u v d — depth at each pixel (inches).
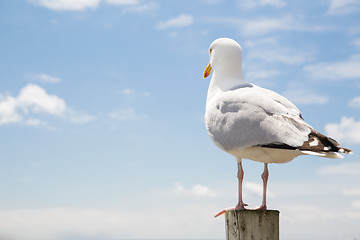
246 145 73.8
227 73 80.9
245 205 77.4
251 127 73.4
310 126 72.9
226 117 75.5
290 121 72.9
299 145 71.1
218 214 78.3
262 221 70.9
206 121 78.1
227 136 75.1
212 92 81.2
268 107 73.7
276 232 71.2
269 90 77.4
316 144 70.8
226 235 72.4
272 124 72.6
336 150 70.4
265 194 77.4
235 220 71.5
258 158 75.5
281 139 71.8
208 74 86.0
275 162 76.2
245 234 70.9
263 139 72.6
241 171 77.7
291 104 76.0
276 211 71.5
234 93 76.5
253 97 74.8
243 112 74.3
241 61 81.7
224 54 81.1
